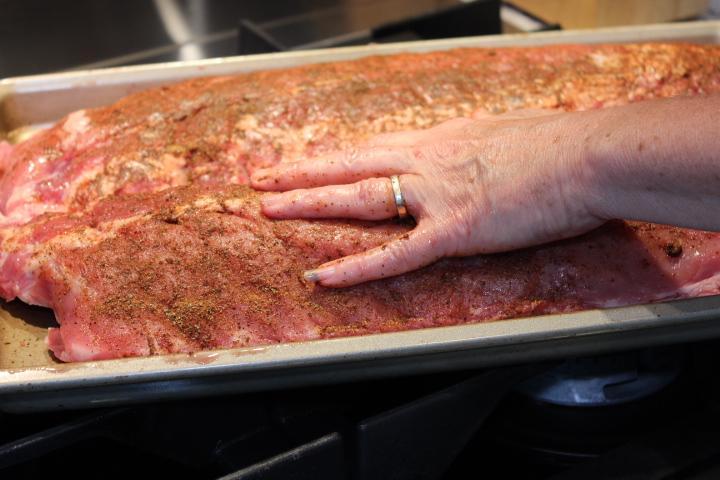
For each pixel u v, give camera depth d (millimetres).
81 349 409
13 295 442
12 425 428
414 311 428
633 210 392
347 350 389
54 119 578
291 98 500
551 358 417
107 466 437
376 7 907
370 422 393
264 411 421
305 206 430
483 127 431
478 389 414
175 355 388
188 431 412
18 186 467
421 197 420
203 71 583
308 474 394
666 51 552
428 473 420
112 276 422
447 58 549
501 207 411
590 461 411
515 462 461
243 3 909
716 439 417
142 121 489
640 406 459
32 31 850
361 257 415
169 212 439
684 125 366
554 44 610
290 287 423
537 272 437
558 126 408
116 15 883
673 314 405
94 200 458
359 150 438
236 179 470
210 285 422
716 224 375
